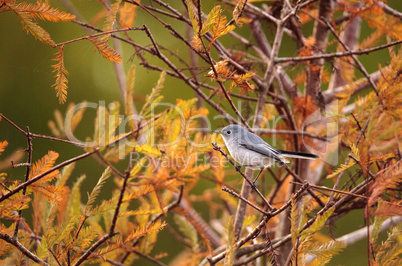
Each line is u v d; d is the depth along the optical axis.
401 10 14.39
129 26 7.95
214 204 10.77
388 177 4.39
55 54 5.31
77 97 14.41
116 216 5.41
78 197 6.39
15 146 13.43
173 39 14.72
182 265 7.85
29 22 4.96
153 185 5.72
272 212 5.29
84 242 5.02
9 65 13.05
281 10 9.16
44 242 5.02
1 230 4.88
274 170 10.53
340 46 8.64
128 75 6.09
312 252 4.56
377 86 6.29
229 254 4.41
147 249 7.43
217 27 5.03
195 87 8.10
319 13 9.73
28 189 4.95
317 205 7.34
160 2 7.29
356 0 8.05
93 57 14.24
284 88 11.06
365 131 5.62
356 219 14.45
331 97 9.73
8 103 13.51
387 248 5.04
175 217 7.92
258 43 10.95
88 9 12.80
